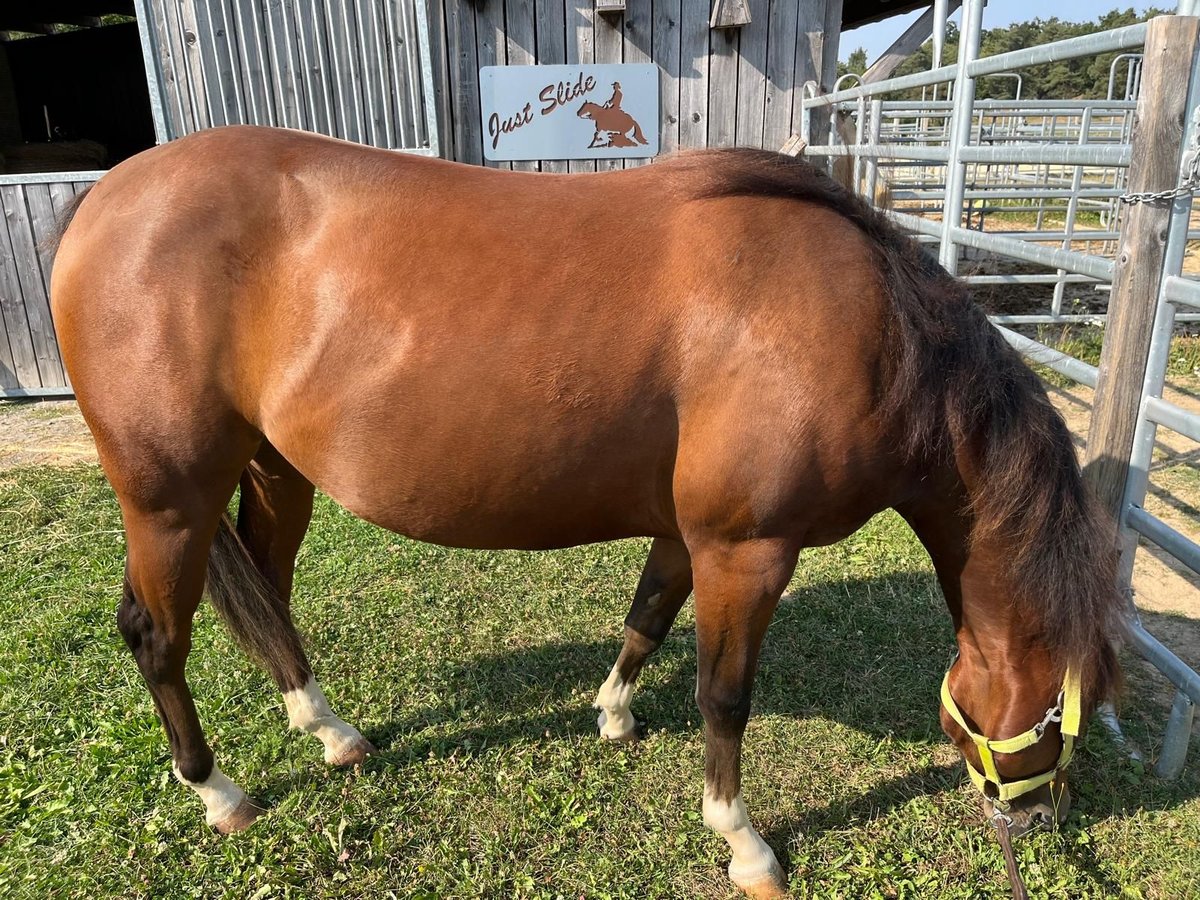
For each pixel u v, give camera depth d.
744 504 1.54
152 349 1.66
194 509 1.79
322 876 1.91
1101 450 2.28
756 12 5.06
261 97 4.96
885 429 1.52
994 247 2.97
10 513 3.74
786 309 1.49
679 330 1.52
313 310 1.60
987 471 1.58
